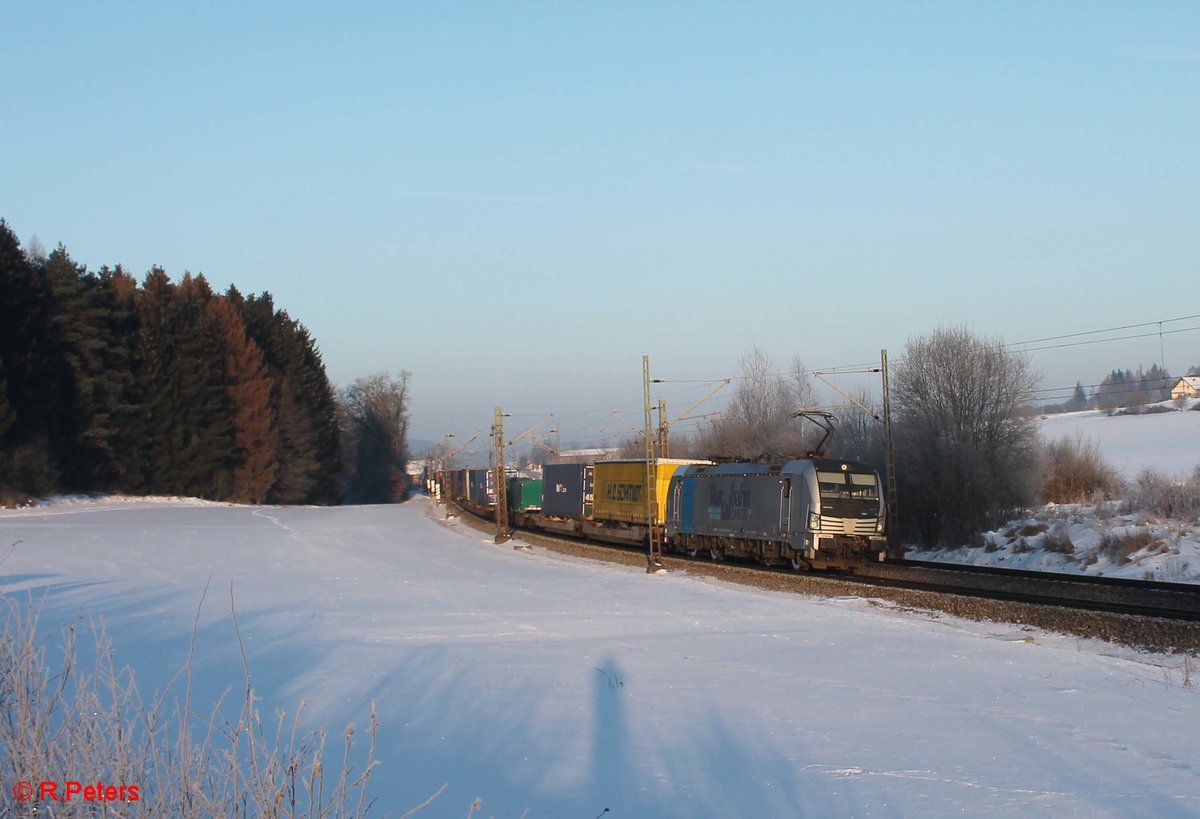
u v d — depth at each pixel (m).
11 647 6.70
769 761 9.60
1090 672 14.28
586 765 9.43
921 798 8.43
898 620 20.00
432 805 8.12
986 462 38.88
